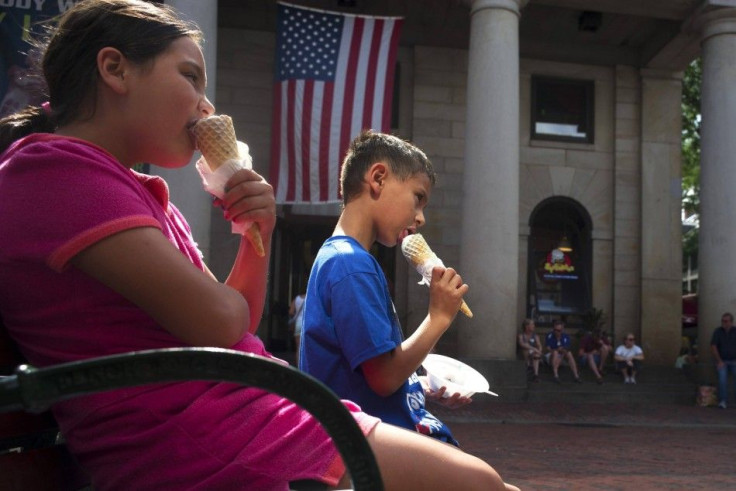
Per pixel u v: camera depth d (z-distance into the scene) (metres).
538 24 19.89
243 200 1.58
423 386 2.61
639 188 20.23
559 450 9.42
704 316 16.80
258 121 18.62
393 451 1.51
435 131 19.38
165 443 1.37
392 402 2.20
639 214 20.16
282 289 19.14
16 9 11.51
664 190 20.16
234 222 1.62
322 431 1.46
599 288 19.91
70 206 1.32
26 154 1.37
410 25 19.42
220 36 18.67
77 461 1.51
